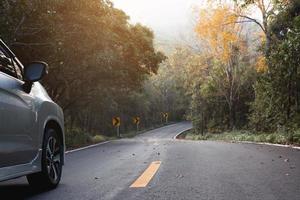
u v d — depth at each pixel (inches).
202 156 421.1
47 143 236.5
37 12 623.5
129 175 286.8
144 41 1509.6
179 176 276.2
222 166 327.9
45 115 236.2
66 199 208.8
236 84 1851.6
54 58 786.2
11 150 192.7
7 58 214.2
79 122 2025.1
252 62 1780.3
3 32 565.3
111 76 1218.0
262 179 258.7
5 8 537.3
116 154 497.7
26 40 703.1
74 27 720.3
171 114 4830.2
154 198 205.8
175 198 205.3
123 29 1320.1
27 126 211.9
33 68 215.6
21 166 204.8
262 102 1083.3
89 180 269.7
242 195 209.3
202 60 1855.3
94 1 733.9
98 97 1531.7
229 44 1620.3
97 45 814.5
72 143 994.7
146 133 3102.9
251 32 1631.4
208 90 2018.9
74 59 853.8
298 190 221.0
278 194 210.8
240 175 276.8
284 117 926.4
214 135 1881.2
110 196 212.7
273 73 895.1
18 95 205.6
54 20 668.7
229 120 2023.9
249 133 1331.2
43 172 231.3
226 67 1786.4
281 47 798.5
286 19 1085.1
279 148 564.1
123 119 3016.7
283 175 275.7
